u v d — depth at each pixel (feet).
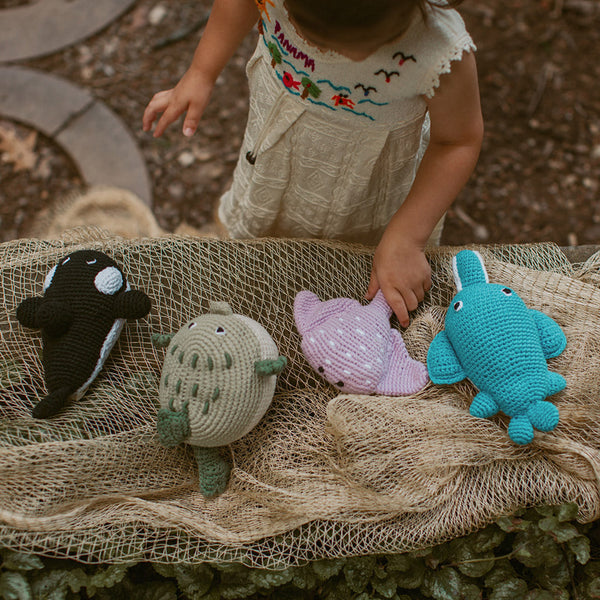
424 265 3.81
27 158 7.13
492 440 3.36
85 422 3.53
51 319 3.28
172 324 3.82
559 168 7.24
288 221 4.62
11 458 3.22
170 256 4.00
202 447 3.47
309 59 3.21
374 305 3.76
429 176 3.62
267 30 3.31
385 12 2.48
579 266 4.17
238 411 3.16
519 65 7.75
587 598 3.38
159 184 7.10
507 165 7.23
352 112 3.45
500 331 3.28
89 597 3.31
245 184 4.51
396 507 3.30
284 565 3.37
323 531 3.42
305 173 4.01
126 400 3.64
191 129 4.35
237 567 3.35
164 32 7.86
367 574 3.39
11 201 6.96
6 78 7.42
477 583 3.47
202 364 3.14
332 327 3.54
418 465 3.32
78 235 4.27
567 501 3.35
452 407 3.46
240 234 4.95
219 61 4.18
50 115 7.29
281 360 3.18
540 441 3.34
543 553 3.34
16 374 3.62
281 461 3.58
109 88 7.50
